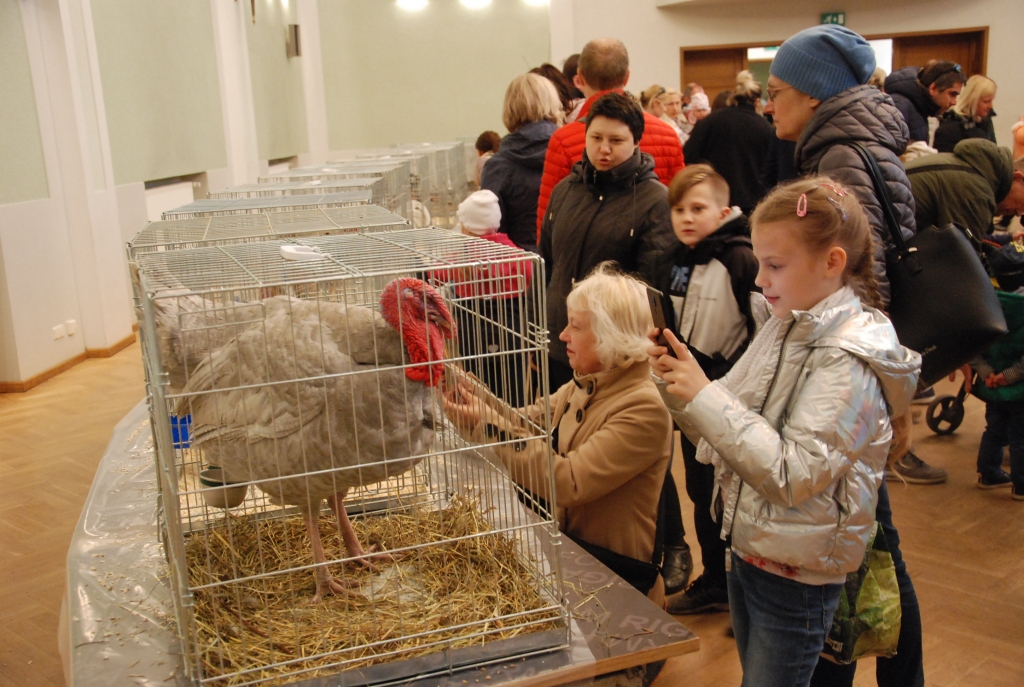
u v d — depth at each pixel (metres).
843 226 1.54
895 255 2.16
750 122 4.43
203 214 2.84
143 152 7.36
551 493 1.60
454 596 1.66
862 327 1.54
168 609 1.67
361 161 5.65
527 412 1.80
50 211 6.06
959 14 10.88
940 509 3.64
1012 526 3.46
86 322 6.48
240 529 1.95
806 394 1.52
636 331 2.15
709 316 2.21
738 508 1.64
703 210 2.21
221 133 9.29
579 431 2.24
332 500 1.85
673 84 11.98
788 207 1.55
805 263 1.55
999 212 4.12
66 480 4.23
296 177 4.34
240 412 1.58
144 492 2.30
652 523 2.24
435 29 12.96
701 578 2.96
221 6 9.13
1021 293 3.49
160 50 7.70
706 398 1.52
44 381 5.94
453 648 1.49
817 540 1.54
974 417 4.72
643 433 2.09
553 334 2.95
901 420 1.91
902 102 5.44
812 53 2.34
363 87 13.18
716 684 2.56
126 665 1.50
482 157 7.43
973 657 2.60
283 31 11.77
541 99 3.97
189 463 1.85
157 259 1.83
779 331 1.60
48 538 3.62
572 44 12.02
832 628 1.76
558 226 2.92
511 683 1.46
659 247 2.66
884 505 1.95
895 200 2.22
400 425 1.62
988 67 10.87
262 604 1.65
